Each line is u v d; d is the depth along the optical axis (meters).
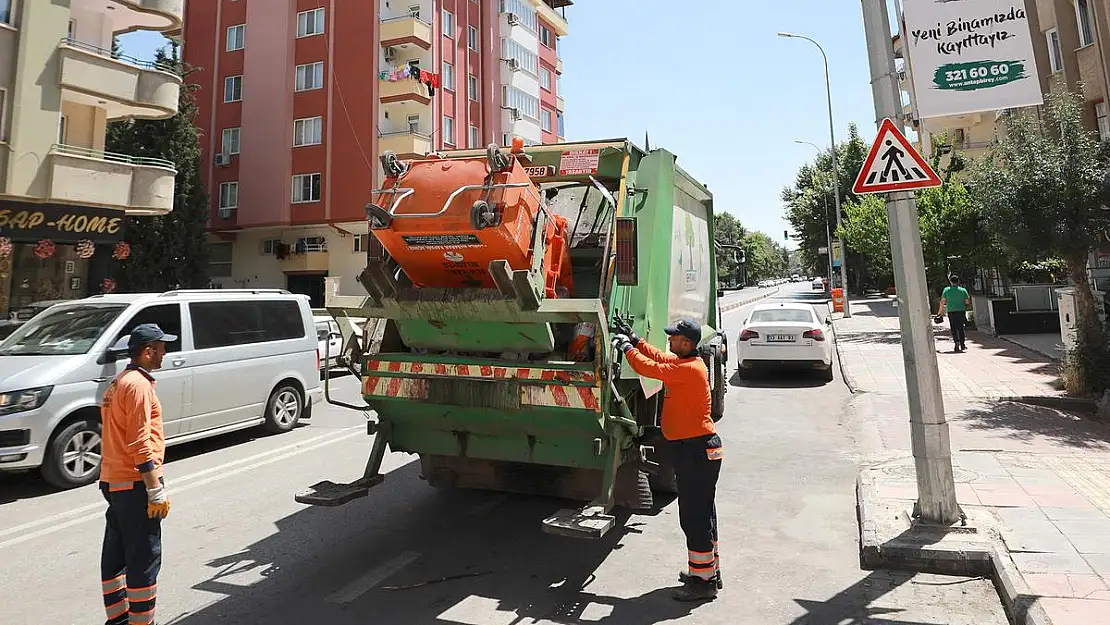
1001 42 4.68
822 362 12.37
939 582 4.16
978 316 18.86
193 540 5.16
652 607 3.95
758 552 4.75
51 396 6.54
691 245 7.36
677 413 4.08
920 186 4.68
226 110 31.84
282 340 9.34
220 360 8.27
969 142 24.19
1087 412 8.62
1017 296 17.00
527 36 38.94
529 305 4.15
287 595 4.16
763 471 6.82
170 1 18.89
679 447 4.08
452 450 5.01
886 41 4.95
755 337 12.65
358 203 29.48
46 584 4.43
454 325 4.65
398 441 5.16
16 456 6.26
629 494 5.48
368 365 4.93
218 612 3.93
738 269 10.57
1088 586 3.72
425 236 4.28
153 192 18.08
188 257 26.58
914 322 4.84
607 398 4.25
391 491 6.40
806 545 4.85
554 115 43.50
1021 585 3.77
